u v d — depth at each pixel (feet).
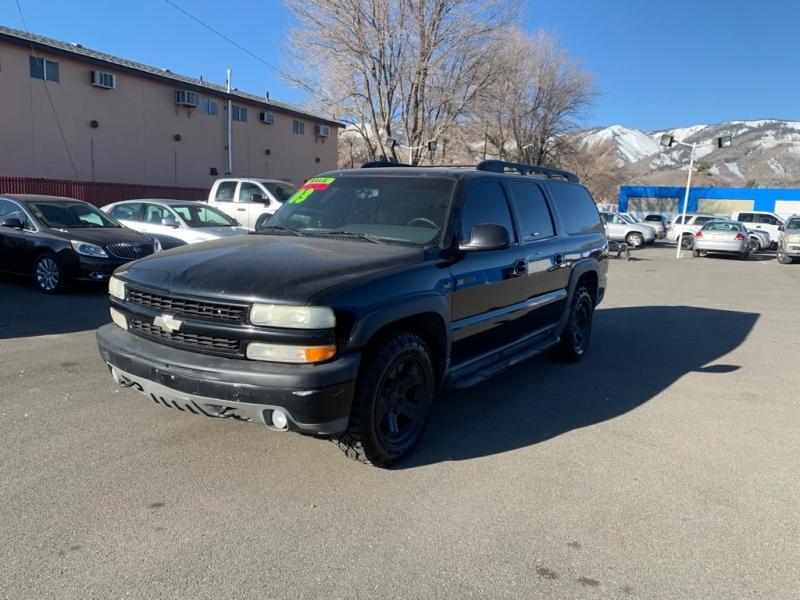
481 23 98.58
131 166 83.82
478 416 15.92
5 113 68.18
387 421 12.30
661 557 9.67
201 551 9.38
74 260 30.27
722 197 153.07
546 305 18.60
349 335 10.82
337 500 11.09
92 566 8.91
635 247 95.25
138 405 15.40
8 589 8.36
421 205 14.66
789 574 9.33
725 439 14.74
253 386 10.43
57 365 18.70
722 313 33.55
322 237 14.40
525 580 8.97
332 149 128.88
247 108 104.42
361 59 97.45
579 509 11.10
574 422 15.65
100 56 83.56
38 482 11.35
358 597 8.46
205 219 42.04
